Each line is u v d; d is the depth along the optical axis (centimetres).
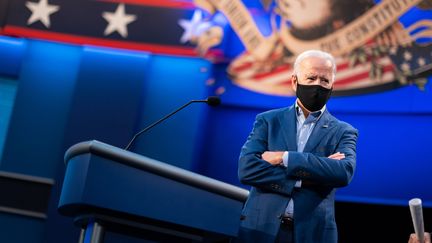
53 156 859
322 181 340
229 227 300
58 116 870
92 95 853
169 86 851
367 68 767
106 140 835
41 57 889
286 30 810
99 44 850
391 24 767
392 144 760
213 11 836
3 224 840
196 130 827
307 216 337
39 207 843
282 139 364
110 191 271
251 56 819
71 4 866
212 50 820
